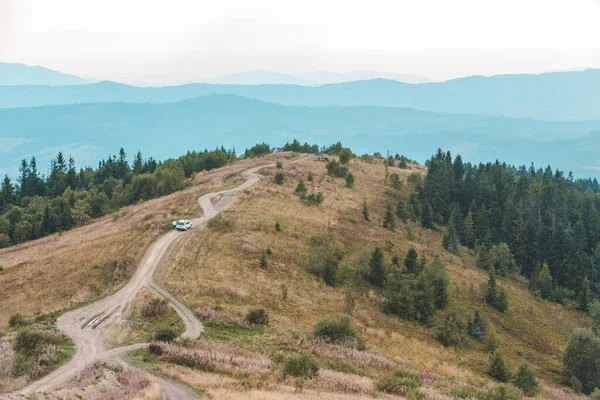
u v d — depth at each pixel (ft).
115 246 232.53
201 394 94.79
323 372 119.96
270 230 264.93
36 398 81.51
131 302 171.83
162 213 300.40
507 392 121.29
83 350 129.08
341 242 272.51
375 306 216.74
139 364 115.65
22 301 171.63
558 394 172.24
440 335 201.77
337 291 219.41
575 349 196.13
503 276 340.39
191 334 144.56
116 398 86.07
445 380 140.87
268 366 119.55
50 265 210.59
